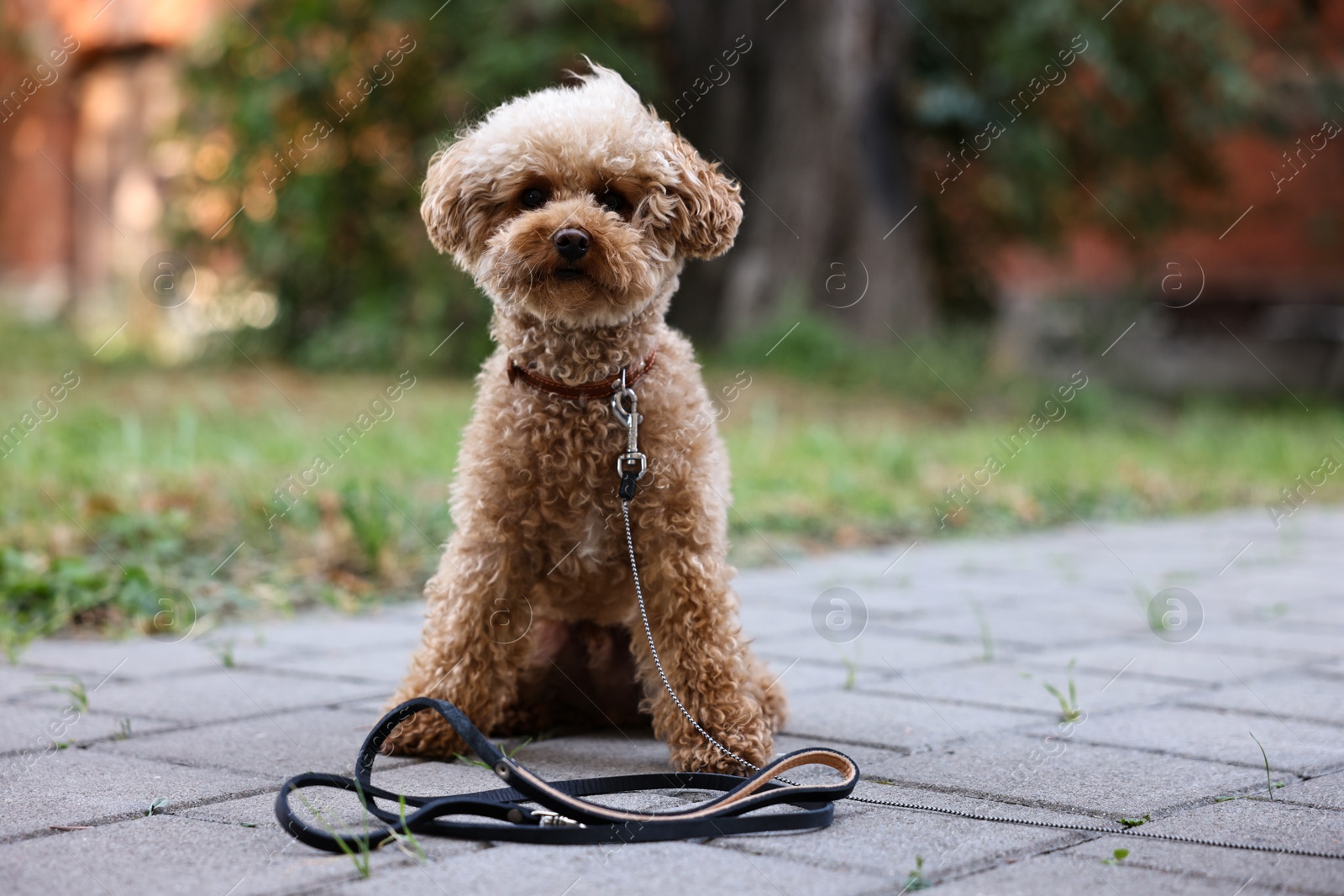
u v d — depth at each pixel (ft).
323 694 12.60
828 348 39.55
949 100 42.14
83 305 58.08
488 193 10.87
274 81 41.04
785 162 41.09
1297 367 55.72
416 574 19.01
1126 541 24.81
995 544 24.17
